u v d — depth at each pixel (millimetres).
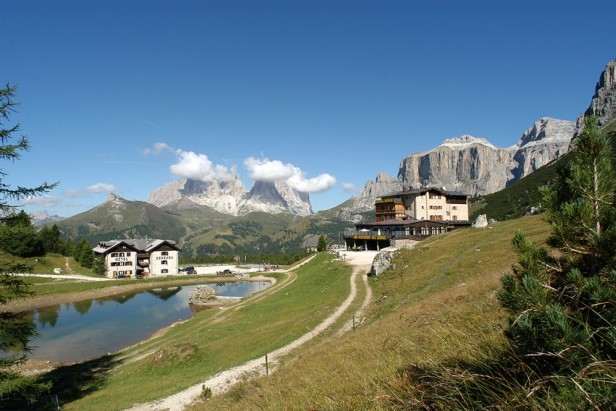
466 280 34031
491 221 64438
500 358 5102
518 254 5109
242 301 66188
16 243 22375
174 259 135875
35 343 52781
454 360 6012
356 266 63969
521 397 3965
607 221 4559
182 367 32812
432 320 13078
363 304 40875
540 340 3838
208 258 178375
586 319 3834
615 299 3697
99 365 39000
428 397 5145
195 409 19734
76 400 28656
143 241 145375
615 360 3232
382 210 104125
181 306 79188
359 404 6457
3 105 21000
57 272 111625
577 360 3516
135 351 42875
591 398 3227
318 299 49812
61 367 40469
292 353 29578
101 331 59219
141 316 70188
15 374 22359
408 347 9375
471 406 4512
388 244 87125
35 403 27359
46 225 134375
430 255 50156
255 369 27469
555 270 4770
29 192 22062
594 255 4539
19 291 23016
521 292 4168
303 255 154500
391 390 6184
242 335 39938
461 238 55375
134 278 117312
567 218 4758
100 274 118750
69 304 84375
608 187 4660
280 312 48844
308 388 9297
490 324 7621
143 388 28719
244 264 162750
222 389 24734
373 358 10242
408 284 41312
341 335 29688
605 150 4785
